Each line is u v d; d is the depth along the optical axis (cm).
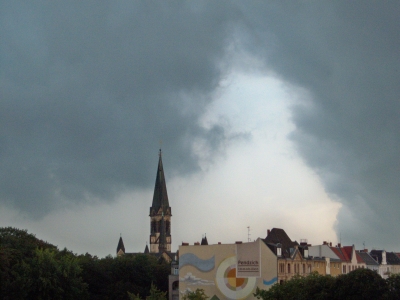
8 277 16550
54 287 17262
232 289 19438
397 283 14062
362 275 14150
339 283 14450
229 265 19600
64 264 18250
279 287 15562
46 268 17438
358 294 14050
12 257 17575
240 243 19575
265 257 19212
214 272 19738
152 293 16962
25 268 16975
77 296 18112
